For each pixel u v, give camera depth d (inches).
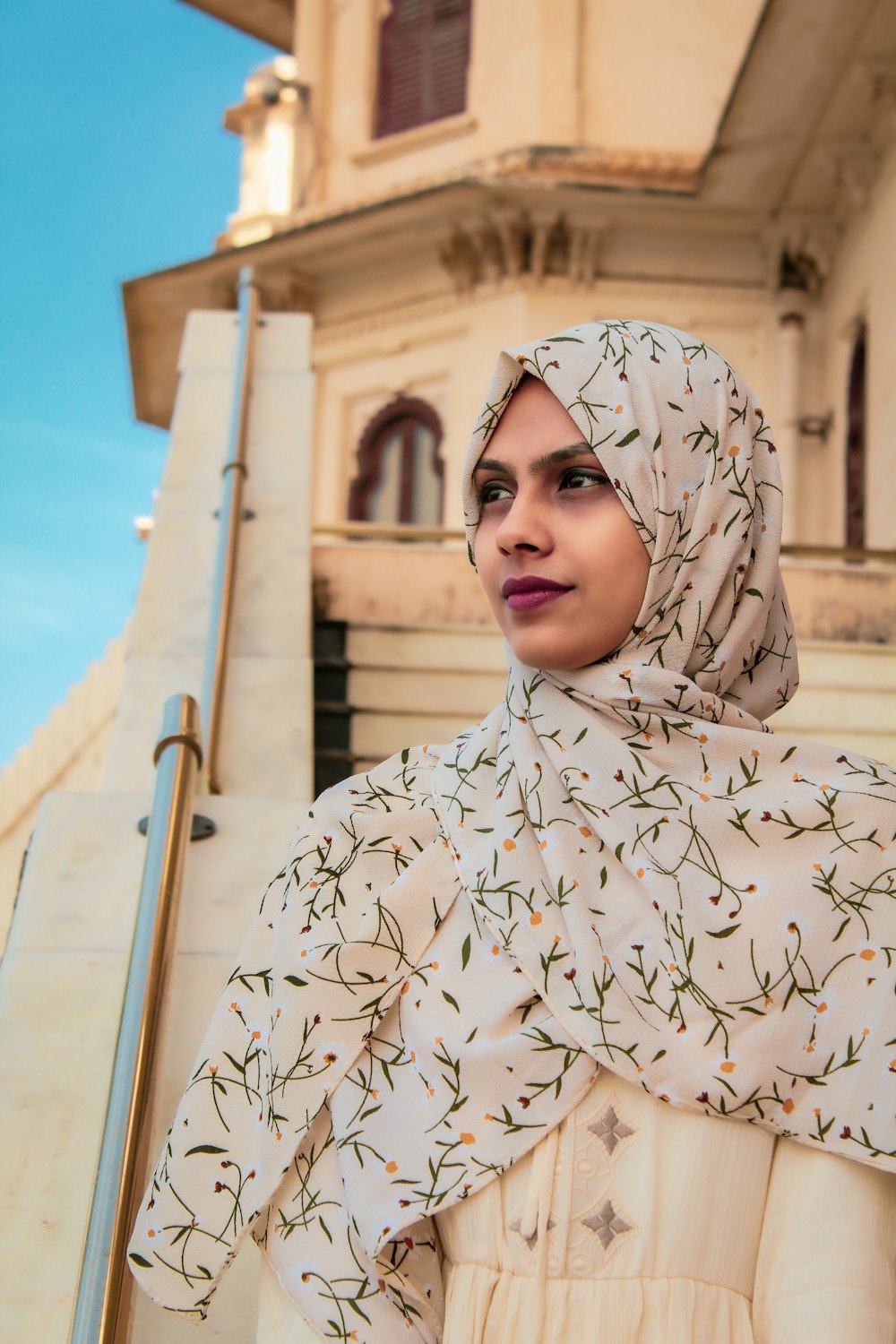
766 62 389.7
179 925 103.7
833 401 458.9
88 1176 86.3
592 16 523.2
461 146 528.7
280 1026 55.3
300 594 163.2
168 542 171.5
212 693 131.3
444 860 57.1
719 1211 49.1
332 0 579.8
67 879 108.0
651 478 56.2
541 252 485.4
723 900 52.7
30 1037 94.5
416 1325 51.6
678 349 59.2
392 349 511.2
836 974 51.8
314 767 176.7
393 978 55.3
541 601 56.3
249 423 191.6
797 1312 47.5
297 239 503.5
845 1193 49.1
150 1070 77.2
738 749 55.8
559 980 52.6
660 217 476.7
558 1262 48.9
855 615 238.4
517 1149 50.3
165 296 520.7
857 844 53.7
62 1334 78.9
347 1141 53.1
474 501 60.5
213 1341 79.4
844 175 431.8
